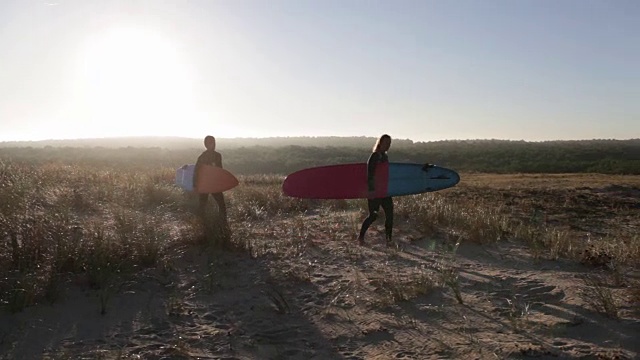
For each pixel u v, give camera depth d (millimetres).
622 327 4934
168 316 5254
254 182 19438
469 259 7453
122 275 6043
